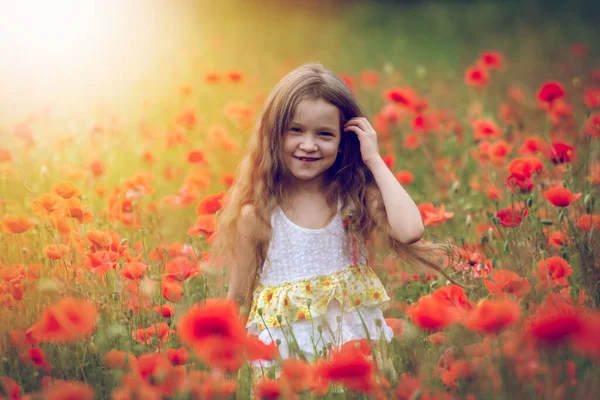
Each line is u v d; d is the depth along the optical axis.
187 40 14.71
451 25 19.00
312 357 3.12
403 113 7.18
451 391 2.66
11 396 2.65
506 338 2.71
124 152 6.54
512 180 3.92
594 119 4.91
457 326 2.68
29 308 3.30
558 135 6.05
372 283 3.30
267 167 3.32
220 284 3.61
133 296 3.46
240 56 13.81
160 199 5.96
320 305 3.19
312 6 22.52
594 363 2.48
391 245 3.48
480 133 5.55
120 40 10.75
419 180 6.37
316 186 3.38
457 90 10.48
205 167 6.08
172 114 8.12
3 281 3.31
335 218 3.31
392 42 17.09
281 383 2.43
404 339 2.94
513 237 3.91
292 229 3.28
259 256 3.35
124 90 8.68
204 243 4.34
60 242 3.65
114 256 3.25
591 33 16.55
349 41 17.19
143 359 2.56
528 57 13.34
